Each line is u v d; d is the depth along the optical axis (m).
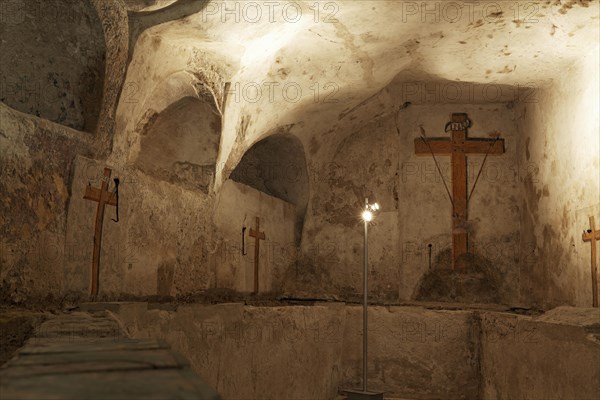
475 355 6.59
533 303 6.75
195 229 4.84
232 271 5.58
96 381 1.18
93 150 3.65
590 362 3.41
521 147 7.18
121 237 3.86
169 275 4.45
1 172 2.91
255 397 4.66
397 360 6.73
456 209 7.34
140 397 0.99
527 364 4.64
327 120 6.78
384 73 6.14
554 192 6.21
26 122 3.10
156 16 3.80
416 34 5.43
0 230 2.88
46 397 0.99
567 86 5.99
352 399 6.09
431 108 7.46
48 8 3.64
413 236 7.36
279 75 5.40
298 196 7.27
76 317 2.89
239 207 5.76
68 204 3.38
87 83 3.70
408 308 6.79
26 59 3.63
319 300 7.25
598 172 5.23
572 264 5.74
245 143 5.57
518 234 7.24
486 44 5.70
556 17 5.07
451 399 6.59
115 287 3.78
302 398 5.58
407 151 7.43
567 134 5.94
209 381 3.98
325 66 5.61
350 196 7.40
